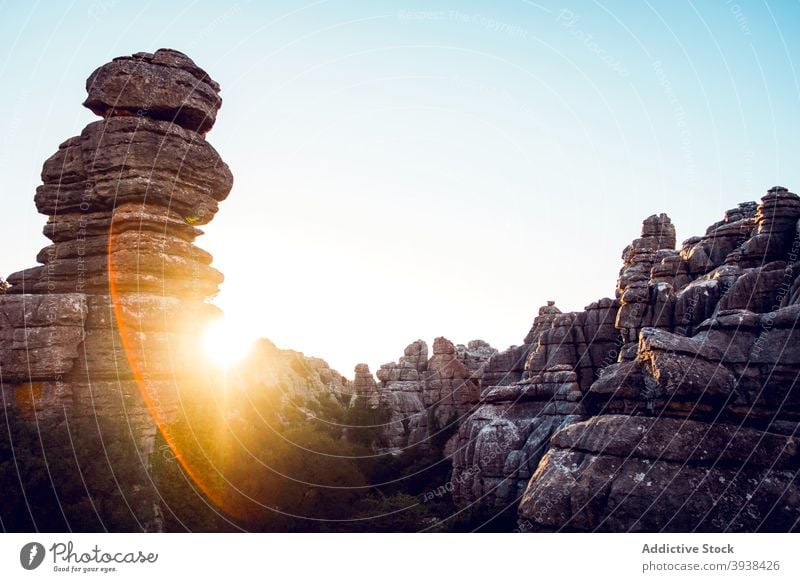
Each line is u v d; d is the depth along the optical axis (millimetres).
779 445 26375
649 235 76000
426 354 126438
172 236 42969
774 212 51438
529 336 86875
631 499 25828
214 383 45625
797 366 29031
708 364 29188
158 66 44031
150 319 39719
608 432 28500
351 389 137375
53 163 44531
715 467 26109
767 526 24281
